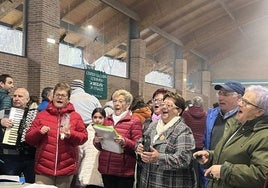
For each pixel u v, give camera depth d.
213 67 25.66
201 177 4.02
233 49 24.52
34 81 9.40
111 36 14.20
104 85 12.34
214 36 20.55
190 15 17.23
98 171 4.32
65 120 3.72
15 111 4.14
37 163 3.78
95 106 5.25
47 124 3.77
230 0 17.86
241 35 22.47
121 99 4.17
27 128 4.12
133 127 4.03
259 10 19.61
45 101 4.70
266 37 23.62
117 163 3.99
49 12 9.63
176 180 3.13
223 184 2.50
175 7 15.05
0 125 4.18
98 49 13.47
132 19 15.47
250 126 2.46
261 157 2.29
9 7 9.12
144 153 3.06
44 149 3.75
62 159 3.76
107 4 13.20
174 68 20.28
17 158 4.30
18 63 9.22
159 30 17.31
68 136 3.68
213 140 3.63
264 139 2.34
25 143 4.13
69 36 11.87
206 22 19.14
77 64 12.24
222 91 3.54
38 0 9.43
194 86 23.73
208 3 16.52
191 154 3.13
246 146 2.40
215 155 2.63
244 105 2.46
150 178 3.21
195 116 5.40
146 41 17.19
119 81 14.56
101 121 4.45
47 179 3.72
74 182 4.51
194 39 20.20
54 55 9.80
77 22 12.25
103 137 3.84
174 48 20.22
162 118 3.34
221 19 19.69
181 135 3.17
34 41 9.45
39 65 9.37
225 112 3.61
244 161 2.41
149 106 5.95
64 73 11.23
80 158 4.51
